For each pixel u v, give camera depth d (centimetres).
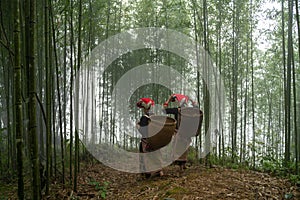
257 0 818
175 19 890
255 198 391
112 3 862
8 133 540
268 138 1317
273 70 1159
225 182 449
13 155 542
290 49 612
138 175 598
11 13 494
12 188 486
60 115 484
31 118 296
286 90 621
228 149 694
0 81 690
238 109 1322
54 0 555
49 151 416
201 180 460
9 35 498
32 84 294
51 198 421
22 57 441
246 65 1017
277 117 1534
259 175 505
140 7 970
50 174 506
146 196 421
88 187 491
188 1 741
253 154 652
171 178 499
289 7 604
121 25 975
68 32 750
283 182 469
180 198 392
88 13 712
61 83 791
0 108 696
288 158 598
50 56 421
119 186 503
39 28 596
